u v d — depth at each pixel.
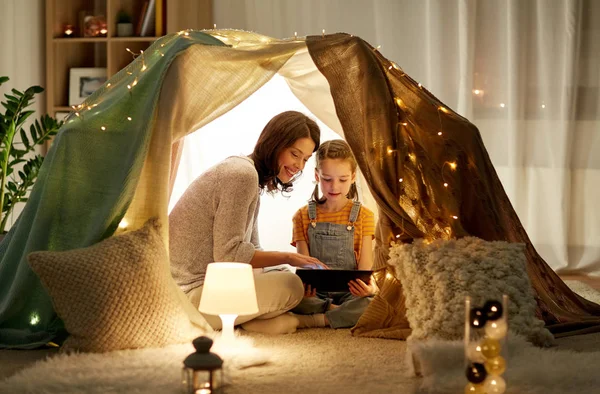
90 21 4.60
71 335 2.41
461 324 2.39
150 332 2.41
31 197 2.71
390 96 2.72
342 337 2.66
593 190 4.24
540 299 2.78
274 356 2.38
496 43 4.30
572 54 4.16
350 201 3.08
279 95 4.05
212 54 2.69
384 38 4.40
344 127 2.72
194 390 1.89
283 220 3.99
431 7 4.30
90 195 2.65
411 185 2.74
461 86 4.27
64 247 2.62
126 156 2.64
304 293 2.73
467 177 2.79
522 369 2.08
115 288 2.40
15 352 2.48
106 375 2.10
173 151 2.89
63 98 4.68
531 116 4.27
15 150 3.45
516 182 4.27
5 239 2.84
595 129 4.22
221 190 2.70
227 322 2.40
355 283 2.70
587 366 2.13
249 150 4.12
